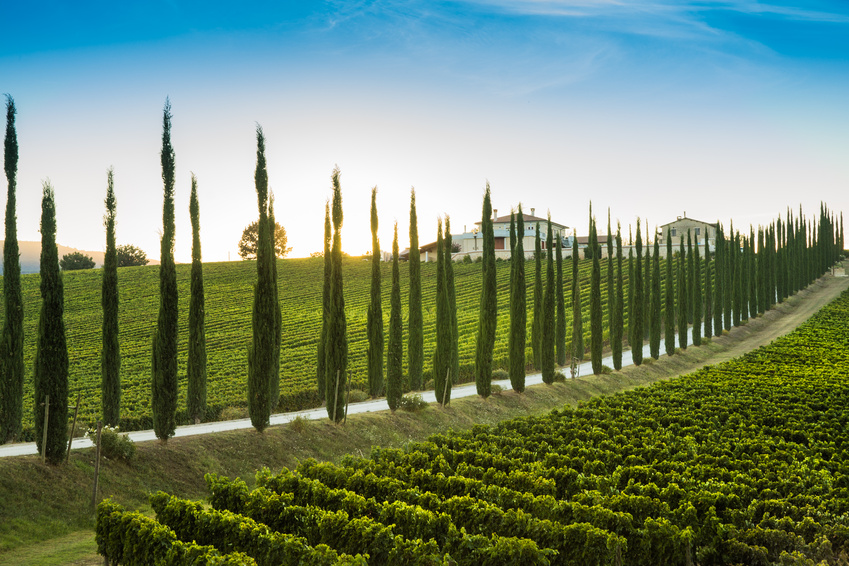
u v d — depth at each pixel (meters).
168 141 31.72
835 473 26.77
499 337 77.31
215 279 129.00
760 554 19.16
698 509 21.67
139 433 38.19
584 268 120.62
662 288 100.00
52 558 20.14
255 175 34.22
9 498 22.50
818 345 71.88
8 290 28.27
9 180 28.59
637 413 40.12
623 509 21.67
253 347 33.28
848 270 142.75
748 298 100.31
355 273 134.62
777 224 115.12
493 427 38.19
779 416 38.09
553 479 25.02
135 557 18.20
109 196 31.56
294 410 48.84
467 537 18.52
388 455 28.98
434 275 128.00
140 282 123.12
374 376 46.91
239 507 22.12
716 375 55.09
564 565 18.95
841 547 19.83
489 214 49.19
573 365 58.38
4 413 27.70
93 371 61.75
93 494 24.00
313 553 16.97
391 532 18.45
